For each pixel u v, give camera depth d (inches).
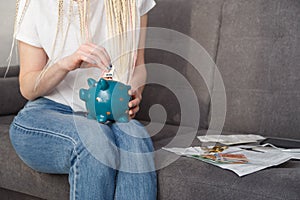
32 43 56.7
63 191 55.6
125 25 55.9
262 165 50.1
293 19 68.4
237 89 71.5
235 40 72.6
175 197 49.9
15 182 61.6
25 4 56.5
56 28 56.7
